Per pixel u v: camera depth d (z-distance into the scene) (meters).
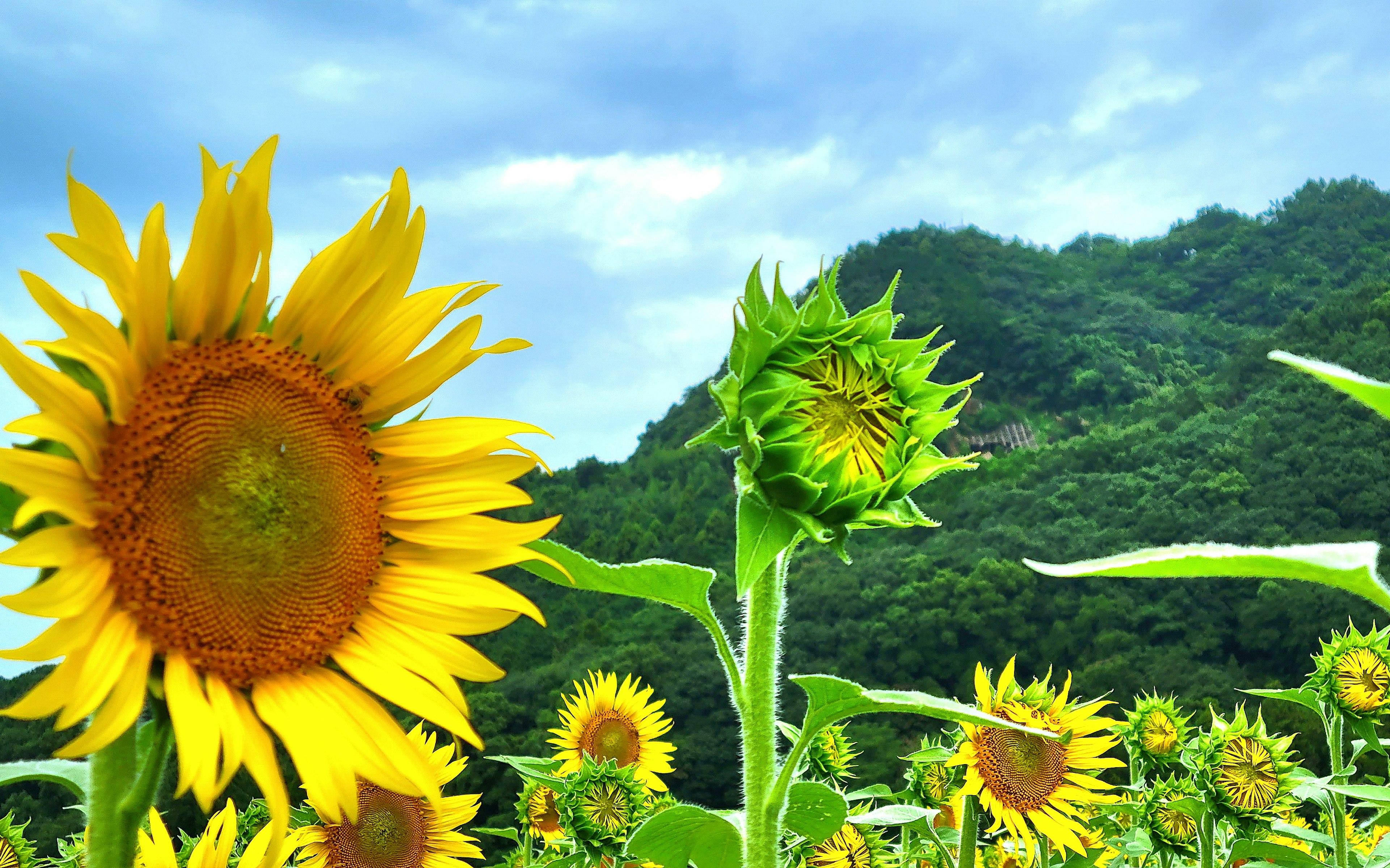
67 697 1.86
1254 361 112.25
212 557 2.19
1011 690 5.98
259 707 2.19
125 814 1.92
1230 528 82.44
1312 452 88.31
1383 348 99.88
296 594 2.31
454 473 2.63
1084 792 5.81
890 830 7.26
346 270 2.53
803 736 2.90
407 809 5.58
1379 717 6.04
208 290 2.32
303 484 2.37
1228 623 69.31
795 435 2.96
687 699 57.38
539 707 54.69
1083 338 164.88
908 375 3.10
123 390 2.13
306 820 5.32
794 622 76.75
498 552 2.57
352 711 2.29
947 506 106.75
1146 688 64.75
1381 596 1.64
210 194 2.26
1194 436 99.19
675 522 105.06
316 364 2.52
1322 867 5.40
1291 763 5.64
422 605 2.48
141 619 2.12
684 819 3.13
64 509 1.97
